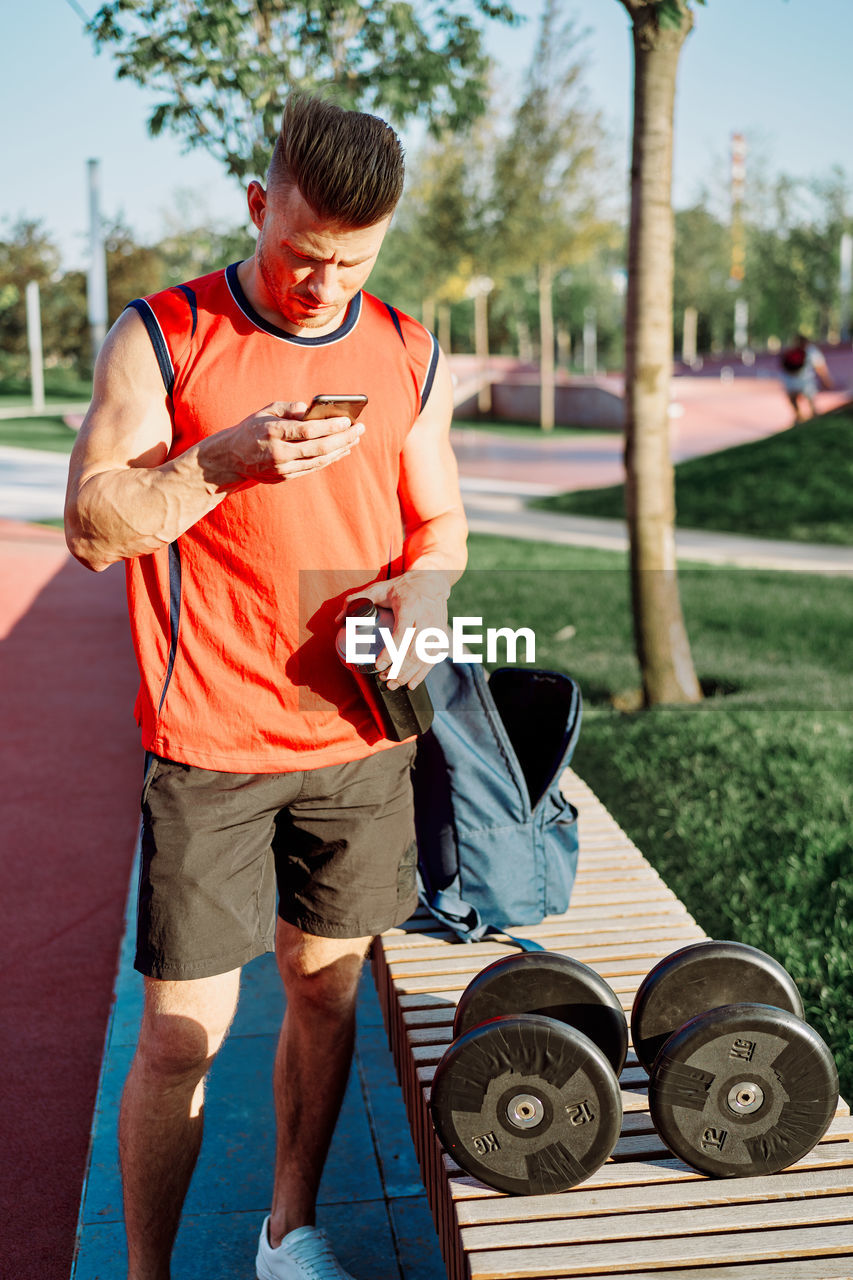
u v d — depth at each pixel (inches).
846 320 1987.0
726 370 1908.2
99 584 441.7
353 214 62.7
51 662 320.2
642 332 244.4
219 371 69.3
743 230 2096.5
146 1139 75.3
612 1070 67.6
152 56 240.1
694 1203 66.7
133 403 68.6
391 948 99.1
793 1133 67.4
